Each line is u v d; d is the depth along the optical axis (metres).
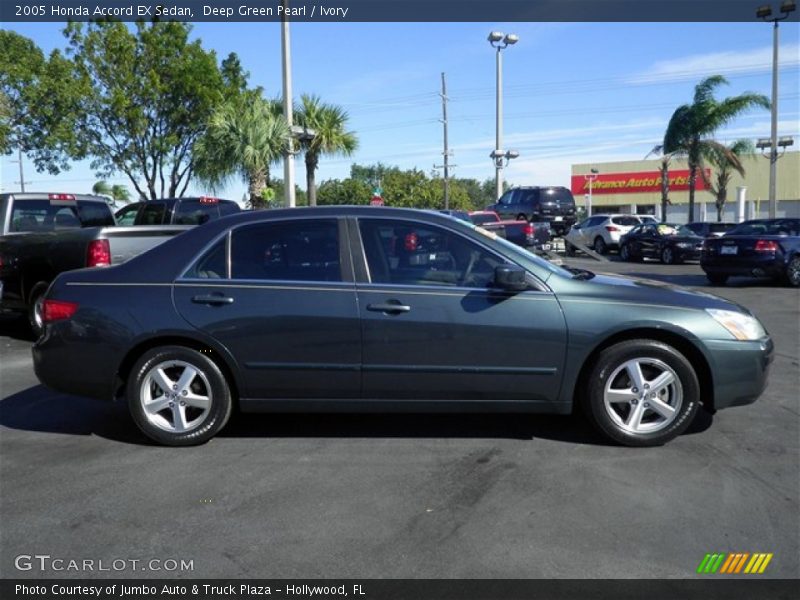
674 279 17.69
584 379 4.89
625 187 58.56
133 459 4.76
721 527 3.72
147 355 4.89
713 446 4.91
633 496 4.10
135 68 23.75
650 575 3.26
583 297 4.80
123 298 4.90
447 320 4.74
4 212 9.69
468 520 3.81
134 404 4.93
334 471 4.51
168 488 4.27
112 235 7.74
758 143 33.19
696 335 4.78
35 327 8.88
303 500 4.08
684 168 55.03
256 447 4.98
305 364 4.81
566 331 4.74
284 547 3.54
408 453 4.83
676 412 4.82
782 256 14.89
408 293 4.79
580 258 27.27
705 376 4.94
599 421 4.85
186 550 3.52
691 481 4.31
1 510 3.98
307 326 4.78
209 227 5.06
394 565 3.36
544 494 4.13
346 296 4.80
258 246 4.97
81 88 22.08
